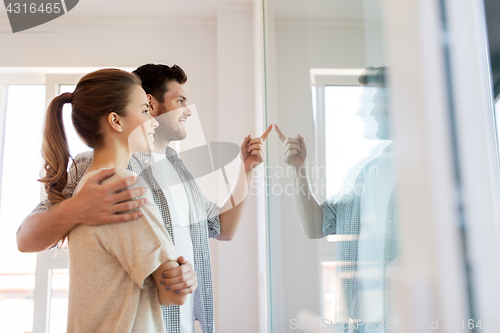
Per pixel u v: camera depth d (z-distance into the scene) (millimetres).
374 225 468
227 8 2410
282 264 1113
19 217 2434
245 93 2354
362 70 494
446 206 272
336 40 620
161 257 696
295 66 953
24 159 2477
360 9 495
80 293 712
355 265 566
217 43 2393
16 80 2520
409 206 301
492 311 254
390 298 391
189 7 2404
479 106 274
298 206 922
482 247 262
